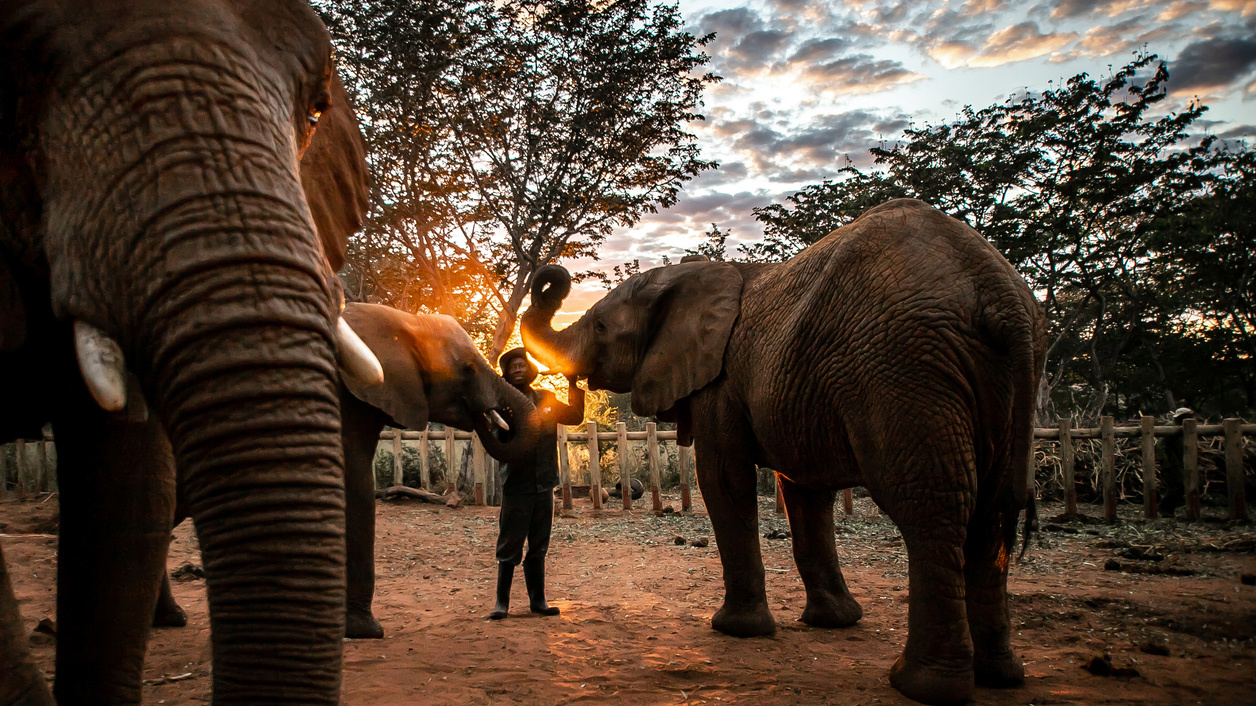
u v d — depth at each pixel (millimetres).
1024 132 23781
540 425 5832
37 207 1892
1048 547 8680
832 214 27500
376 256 19188
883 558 8375
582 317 6445
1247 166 27328
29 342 2152
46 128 1811
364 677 4238
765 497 13945
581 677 4273
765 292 5102
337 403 1708
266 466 1538
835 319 4246
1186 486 10789
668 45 16547
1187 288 29250
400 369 5848
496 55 16719
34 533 9836
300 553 1528
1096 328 27250
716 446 5277
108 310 1676
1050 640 4926
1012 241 23734
